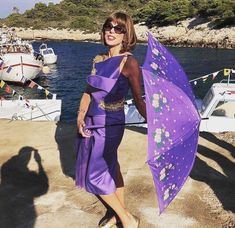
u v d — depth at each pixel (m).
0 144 6.30
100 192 3.42
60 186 4.96
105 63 3.17
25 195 4.76
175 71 3.26
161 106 2.91
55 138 6.54
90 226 4.11
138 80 3.11
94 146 3.28
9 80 38.81
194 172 5.31
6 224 4.18
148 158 2.83
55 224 4.16
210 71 49.16
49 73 48.84
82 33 126.75
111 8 156.50
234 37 84.12
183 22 101.69
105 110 3.24
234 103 11.64
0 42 41.62
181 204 4.52
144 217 4.26
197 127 3.31
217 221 4.23
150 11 111.44
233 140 6.49
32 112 18.77
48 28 135.75
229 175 5.26
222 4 91.94
